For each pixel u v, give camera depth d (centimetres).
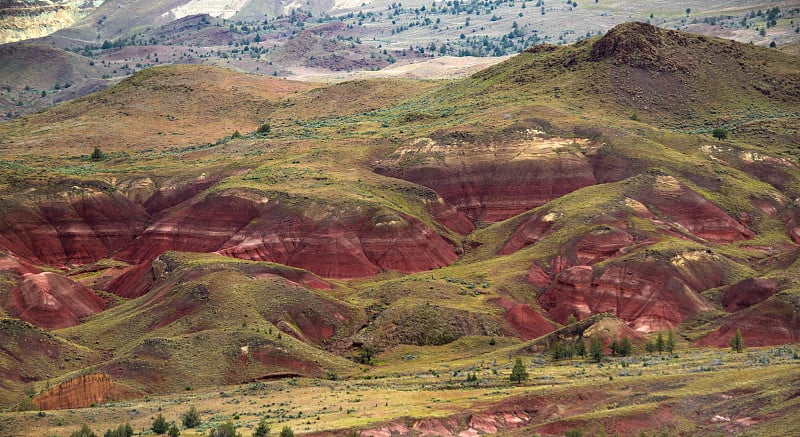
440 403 15550
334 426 14388
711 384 15375
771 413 14100
